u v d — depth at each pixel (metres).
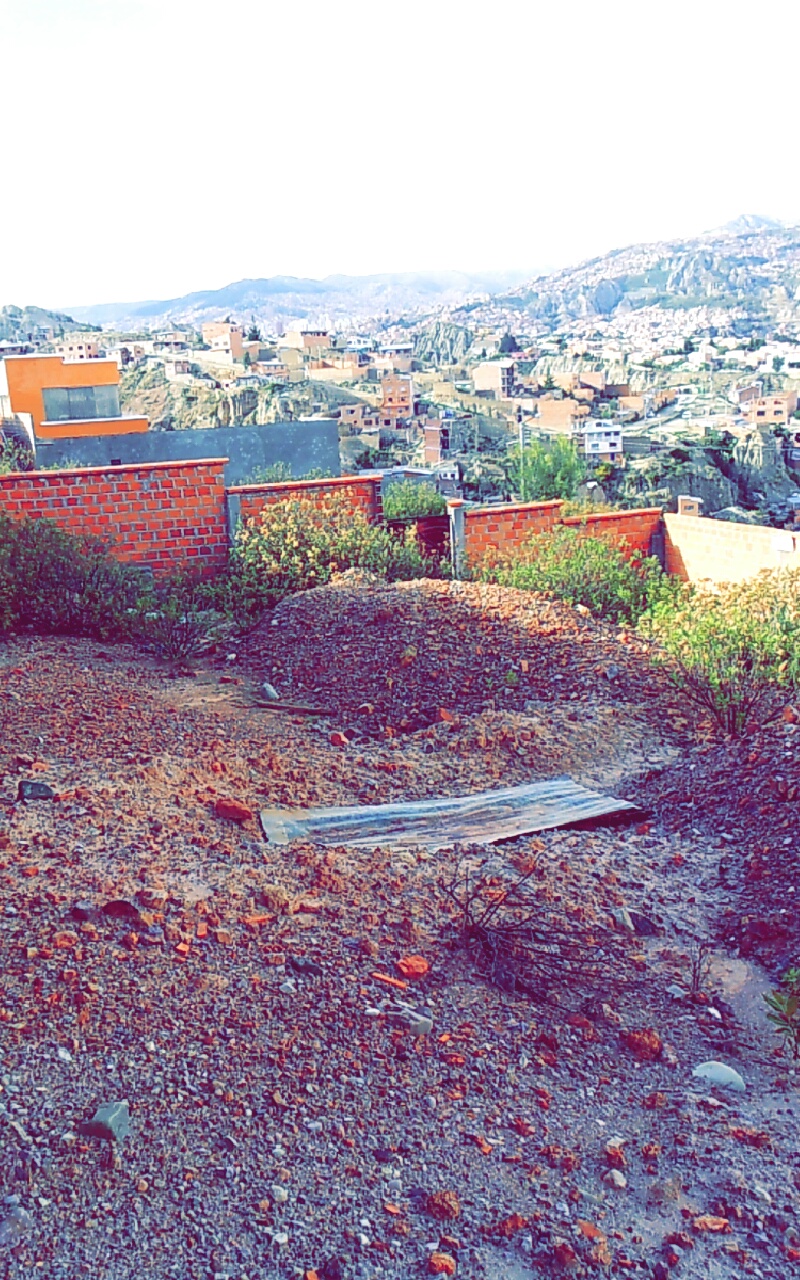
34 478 10.52
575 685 7.25
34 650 8.36
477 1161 2.79
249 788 5.36
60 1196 2.52
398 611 8.48
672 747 6.38
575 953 3.94
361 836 4.95
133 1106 2.82
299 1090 2.99
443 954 3.81
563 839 5.02
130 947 3.51
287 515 10.88
